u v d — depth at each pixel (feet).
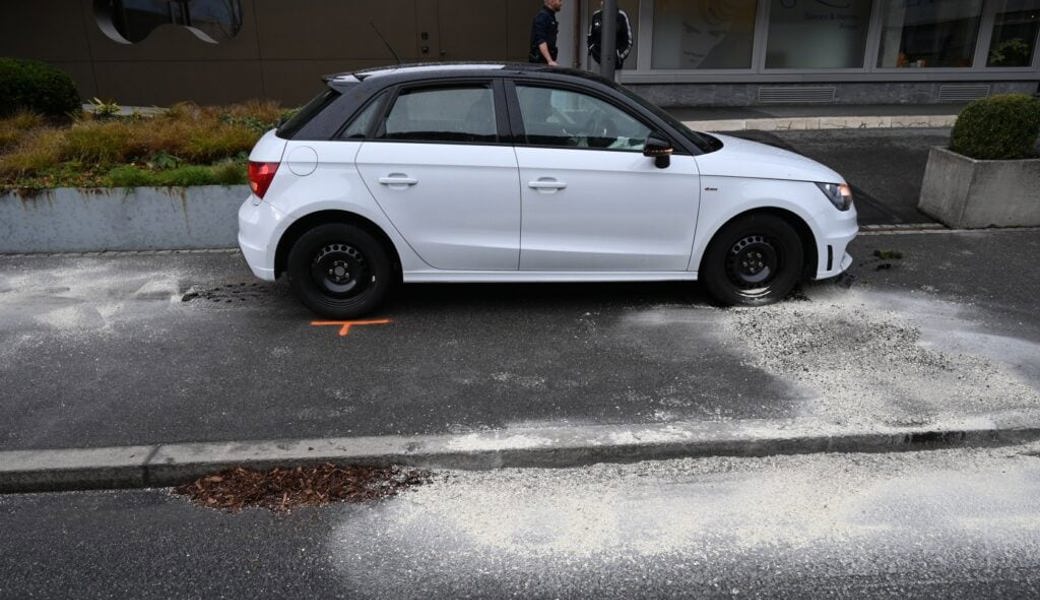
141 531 11.23
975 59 42.86
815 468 12.60
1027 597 9.77
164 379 15.28
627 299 19.34
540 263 17.65
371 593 9.94
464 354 16.31
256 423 13.56
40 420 13.74
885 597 9.77
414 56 40.93
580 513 11.51
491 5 40.37
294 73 41.01
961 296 19.19
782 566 10.34
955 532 10.98
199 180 23.40
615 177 17.04
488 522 11.32
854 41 42.11
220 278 21.17
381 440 12.94
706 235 17.69
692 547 10.73
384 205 16.90
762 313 18.21
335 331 17.56
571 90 17.08
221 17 40.04
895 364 15.55
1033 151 24.20
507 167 16.83
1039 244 23.03
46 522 11.50
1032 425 13.16
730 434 12.98
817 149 31.99
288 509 11.66
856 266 21.39
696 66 41.86
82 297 19.77
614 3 26.17
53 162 24.50
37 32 39.65
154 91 40.96
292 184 16.80
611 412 13.83
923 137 33.60
